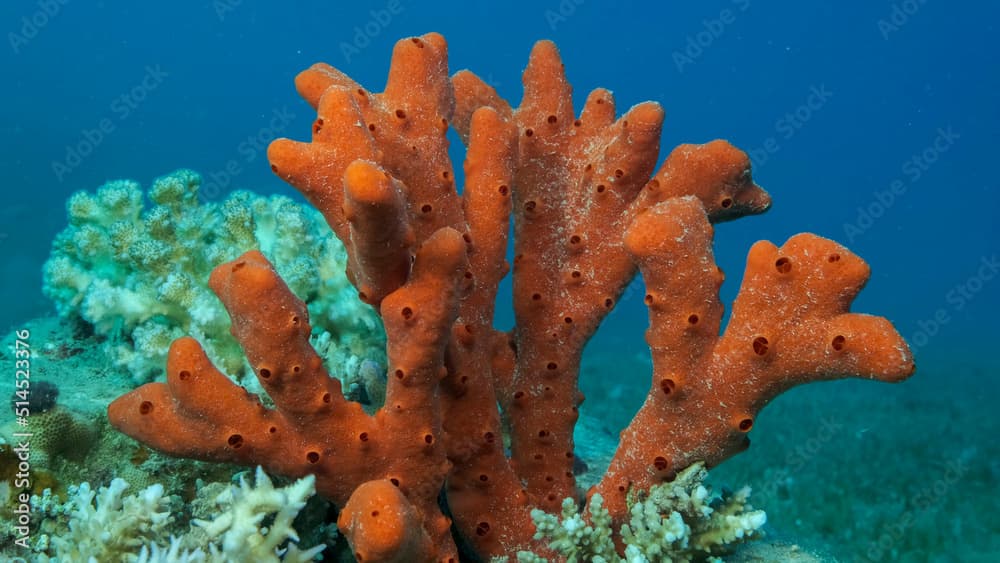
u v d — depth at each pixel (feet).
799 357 1.15
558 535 1.25
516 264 1.44
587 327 1.42
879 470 4.25
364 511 1.02
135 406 1.14
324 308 1.87
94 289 1.79
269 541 1.11
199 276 1.86
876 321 1.11
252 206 1.99
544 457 1.42
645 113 1.34
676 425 1.24
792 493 3.84
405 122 1.30
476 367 1.30
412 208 1.29
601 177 1.40
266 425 1.15
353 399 1.65
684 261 1.16
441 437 1.22
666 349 1.20
